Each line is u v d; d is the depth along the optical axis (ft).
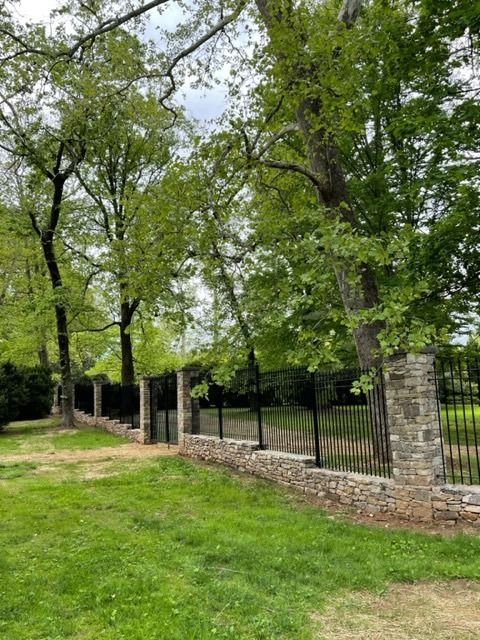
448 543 17.70
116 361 106.52
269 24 28.68
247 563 16.16
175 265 29.19
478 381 21.16
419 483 20.89
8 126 53.16
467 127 35.37
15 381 71.51
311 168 32.94
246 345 21.66
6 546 18.31
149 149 67.26
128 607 12.87
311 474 26.84
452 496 20.06
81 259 73.92
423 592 14.01
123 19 36.27
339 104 26.09
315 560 16.44
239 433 36.73
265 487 28.78
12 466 37.83
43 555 17.28
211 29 36.35
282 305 21.65
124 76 37.45
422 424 20.93
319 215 21.11
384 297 17.89
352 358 45.68
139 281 28.96
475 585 14.37
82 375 108.17
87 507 24.21
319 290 19.62
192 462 38.75
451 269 36.99
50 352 101.71
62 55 38.01
